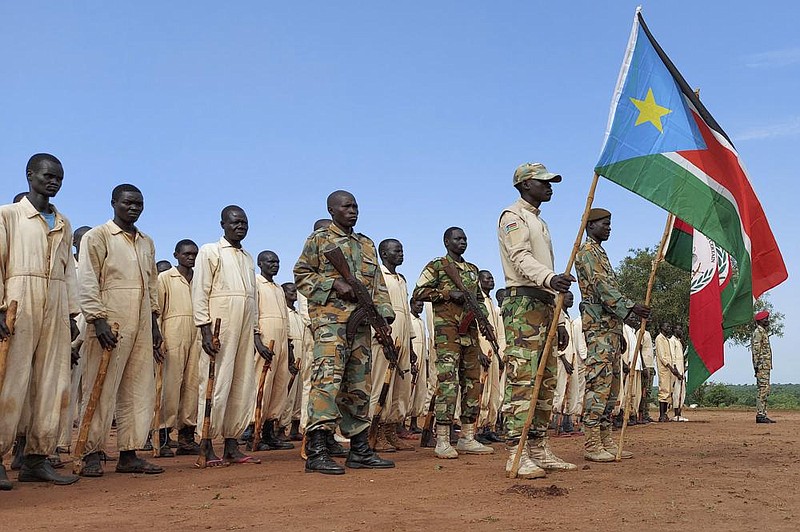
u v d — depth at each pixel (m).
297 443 11.58
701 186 6.71
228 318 8.18
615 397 8.43
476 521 4.52
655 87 6.87
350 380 7.47
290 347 11.38
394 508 4.99
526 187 6.80
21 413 6.32
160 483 6.39
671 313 28.58
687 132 6.84
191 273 10.38
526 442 6.60
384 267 10.83
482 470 7.09
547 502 5.17
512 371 6.59
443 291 8.81
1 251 6.25
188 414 9.96
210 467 7.55
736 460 7.91
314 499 5.40
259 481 6.44
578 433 13.43
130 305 7.18
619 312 7.78
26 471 6.48
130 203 7.29
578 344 14.05
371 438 9.43
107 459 8.72
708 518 4.60
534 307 6.56
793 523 4.46
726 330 7.61
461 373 9.23
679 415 18.45
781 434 12.37
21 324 6.23
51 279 6.50
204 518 4.71
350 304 7.29
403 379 10.24
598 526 4.36
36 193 6.57
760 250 7.14
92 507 5.19
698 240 8.11
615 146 6.54
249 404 8.30
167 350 9.92
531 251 6.56
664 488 5.77
